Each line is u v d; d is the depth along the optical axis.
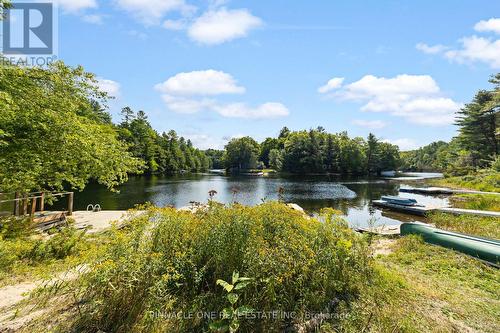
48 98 7.73
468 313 3.58
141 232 3.29
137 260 2.76
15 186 8.91
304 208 19.27
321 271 3.53
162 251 3.26
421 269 5.55
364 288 3.84
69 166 9.30
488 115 36.19
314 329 2.99
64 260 4.77
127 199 22.44
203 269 3.18
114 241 3.12
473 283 4.79
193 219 4.00
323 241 3.97
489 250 5.99
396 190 30.41
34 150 7.75
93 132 9.52
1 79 6.56
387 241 8.32
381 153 70.31
